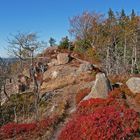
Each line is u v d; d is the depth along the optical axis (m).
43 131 33.03
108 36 87.38
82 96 43.12
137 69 69.50
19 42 40.53
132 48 80.56
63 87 54.88
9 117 48.25
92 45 88.00
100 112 27.97
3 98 59.53
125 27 90.38
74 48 88.31
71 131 27.58
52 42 112.88
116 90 37.66
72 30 94.44
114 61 66.81
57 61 67.00
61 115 37.44
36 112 39.94
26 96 54.06
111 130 24.45
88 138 24.72
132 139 23.98
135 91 37.91
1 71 52.66
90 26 93.94
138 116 27.39
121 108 28.17
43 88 57.28
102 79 39.00
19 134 33.38
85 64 61.34
